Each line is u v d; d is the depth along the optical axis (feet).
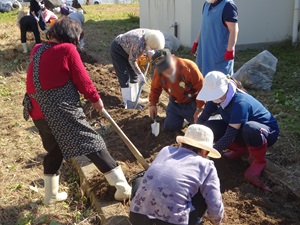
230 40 16.92
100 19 61.87
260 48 35.81
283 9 35.53
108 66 31.09
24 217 12.92
